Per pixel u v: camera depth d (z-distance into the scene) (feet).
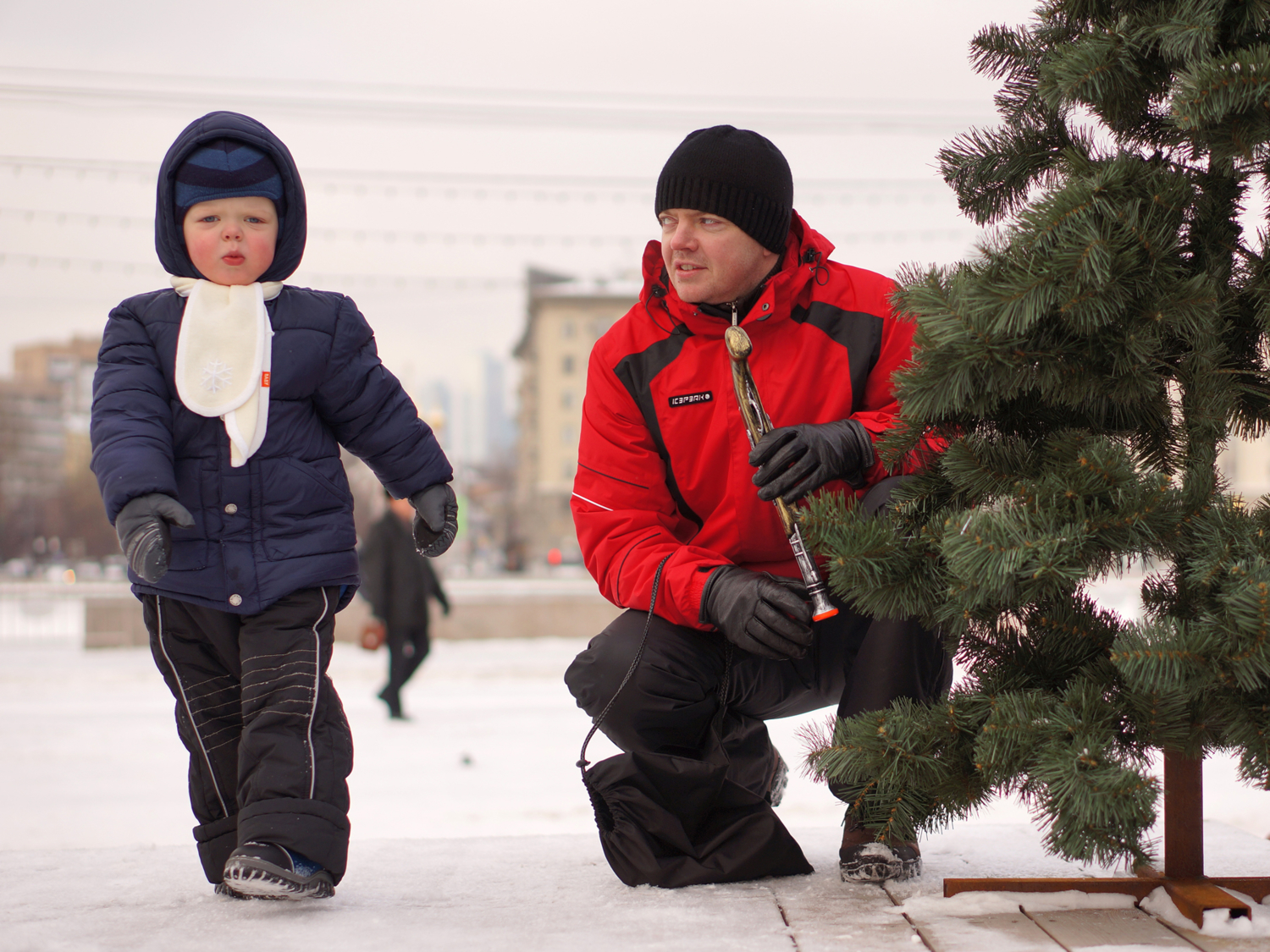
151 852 9.40
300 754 7.64
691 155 8.18
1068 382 6.66
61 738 28.89
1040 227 6.51
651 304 8.73
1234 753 6.75
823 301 8.51
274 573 7.83
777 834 7.93
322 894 7.43
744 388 8.03
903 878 7.81
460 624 59.93
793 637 7.48
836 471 7.70
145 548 7.08
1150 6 6.93
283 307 8.22
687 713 8.25
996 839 9.30
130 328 7.99
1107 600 35.94
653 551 8.32
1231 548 6.31
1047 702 6.55
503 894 7.86
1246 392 7.03
